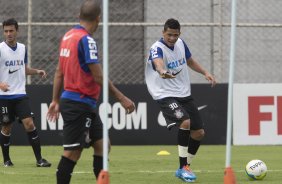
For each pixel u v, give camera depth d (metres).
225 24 47.62
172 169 32.44
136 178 28.78
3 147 33.88
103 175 18.88
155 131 46.59
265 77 50.28
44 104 46.22
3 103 33.34
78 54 20.47
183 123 28.30
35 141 33.47
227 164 20.19
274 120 46.97
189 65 30.02
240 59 49.94
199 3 49.47
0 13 50.22
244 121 46.94
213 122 47.00
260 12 50.25
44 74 34.34
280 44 50.41
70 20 50.28
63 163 20.89
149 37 49.16
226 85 47.03
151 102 46.53
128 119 46.53
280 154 40.97
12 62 33.34
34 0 50.09
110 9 49.62
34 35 48.94
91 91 20.73
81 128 20.73
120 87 46.50
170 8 49.66
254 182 27.58
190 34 49.28
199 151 42.75
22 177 29.00
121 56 49.59
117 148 44.94
